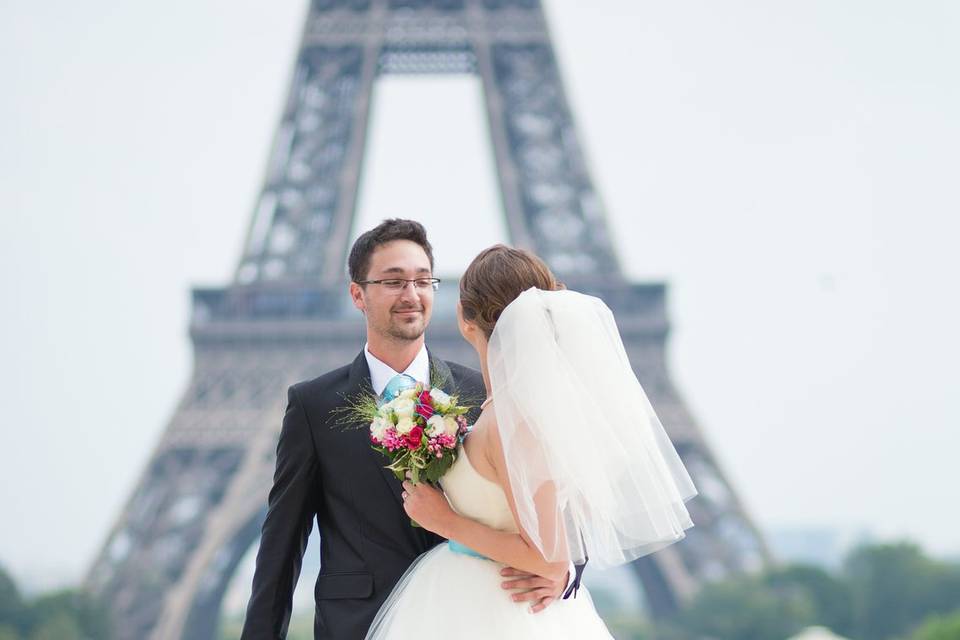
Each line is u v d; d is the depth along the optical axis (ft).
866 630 287.28
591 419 17.65
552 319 18.11
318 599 21.21
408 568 20.38
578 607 19.31
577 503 17.43
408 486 18.78
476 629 17.95
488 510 18.13
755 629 272.10
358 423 21.56
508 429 17.20
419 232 22.34
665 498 18.24
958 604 285.64
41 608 239.71
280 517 21.35
